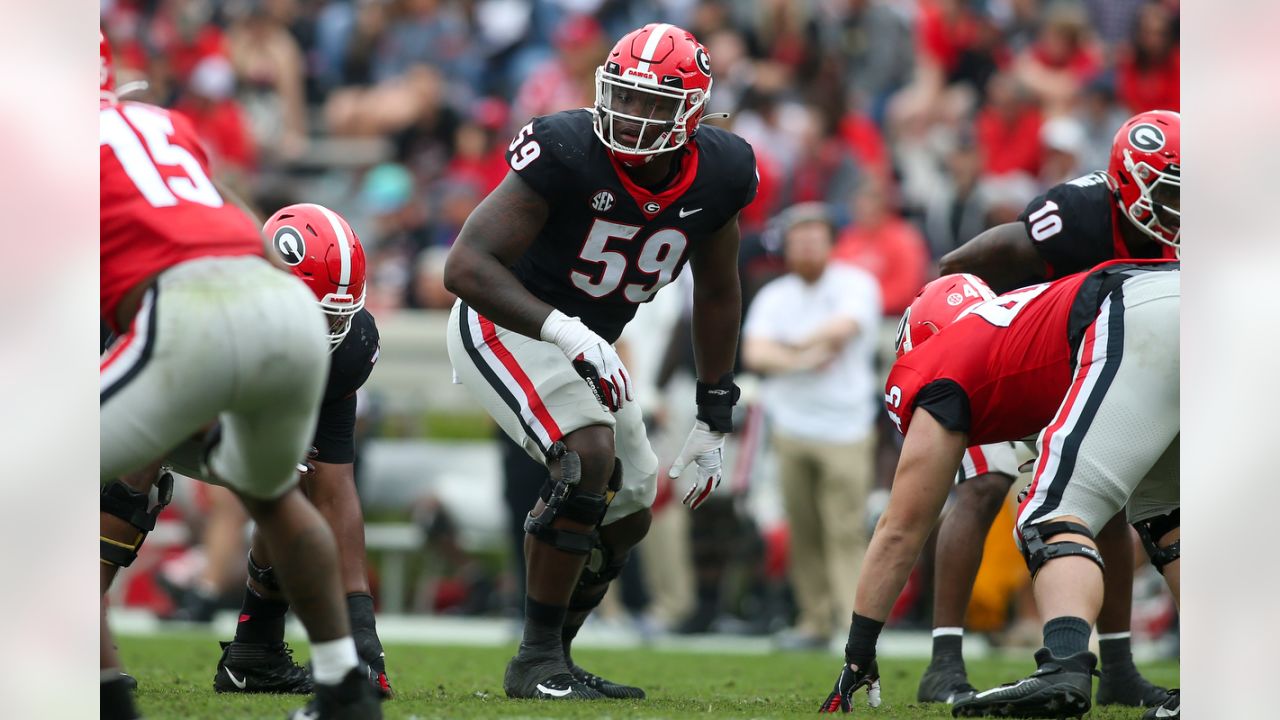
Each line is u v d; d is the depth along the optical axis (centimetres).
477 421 3244
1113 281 1170
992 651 2559
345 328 1284
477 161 3938
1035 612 2567
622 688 1384
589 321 1362
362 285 1290
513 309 1243
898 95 4141
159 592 3053
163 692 1338
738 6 4209
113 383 868
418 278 3516
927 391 1215
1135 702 1449
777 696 1491
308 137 4438
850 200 3606
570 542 1310
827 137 3734
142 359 862
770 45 4125
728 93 3947
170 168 930
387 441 3216
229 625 2786
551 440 1312
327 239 1259
